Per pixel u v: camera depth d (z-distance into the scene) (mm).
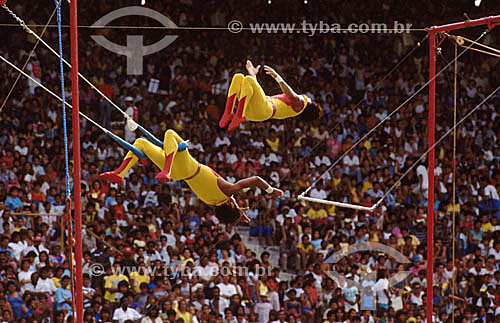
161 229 16781
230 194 8555
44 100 20234
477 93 24031
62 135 19703
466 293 17453
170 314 14828
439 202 19609
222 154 19719
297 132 20781
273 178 19125
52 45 21562
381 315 16234
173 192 18172
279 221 17719
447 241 18797
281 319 15469
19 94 20359
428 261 10688
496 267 18609
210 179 8508
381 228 18156
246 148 20125
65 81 20844
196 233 16984
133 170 18469
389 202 19203
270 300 15695
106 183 17766
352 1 24547
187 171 8375
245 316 15414
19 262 15367
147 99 20828
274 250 17531
